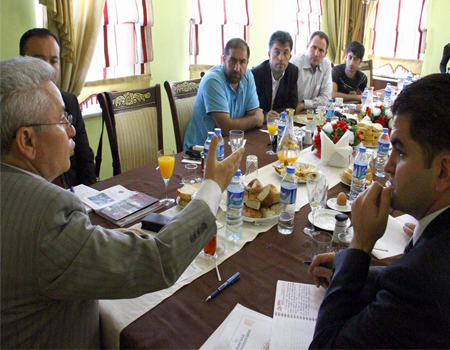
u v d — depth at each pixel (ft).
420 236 2.28
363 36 18.01
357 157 5.17
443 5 17.06
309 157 6.40
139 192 4.78
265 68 10.06
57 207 2.28
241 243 3.73
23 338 2.36
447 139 1.95
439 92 2.00
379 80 17.95
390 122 7.73
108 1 8.84
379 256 3.57
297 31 15.06
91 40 8.27
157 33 10.36
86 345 2.68
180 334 2.62
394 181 2.31
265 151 6.61
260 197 4.12
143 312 2.81
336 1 16.24
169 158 4.60
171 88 8.17
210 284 3.14
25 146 2.39
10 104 2.28
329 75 11.73
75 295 2.23
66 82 8.20
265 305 2.93
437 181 2.10
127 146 7.31
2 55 7.51
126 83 9.83
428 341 1.84
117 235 2.42
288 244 3.79
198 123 8.38
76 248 2.21
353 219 2.68
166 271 2.44
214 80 8.09
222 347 2.51
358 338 2.03
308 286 3.16
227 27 12.03
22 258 2.19
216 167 2.97
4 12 7.33
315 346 2.27
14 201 2.24
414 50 18.06
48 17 7.68
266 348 2.52
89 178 6.77
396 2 17.95
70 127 2.72
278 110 10.09
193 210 2.70
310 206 4.56
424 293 1.85
